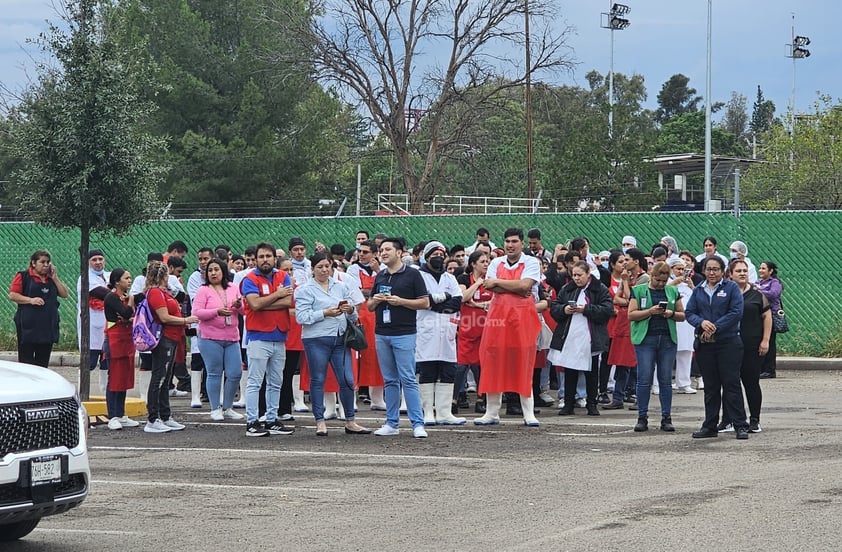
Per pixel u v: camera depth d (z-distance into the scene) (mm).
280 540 7848
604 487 9578
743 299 12836
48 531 8273
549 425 14086
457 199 48781
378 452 11844
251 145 39938
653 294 13344
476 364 15359
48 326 15484
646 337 13312
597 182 38562
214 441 12867
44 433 7605
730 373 12516
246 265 17734
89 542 7922
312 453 11812
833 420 13977
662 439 12617
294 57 39062
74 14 15078
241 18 42062
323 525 8305
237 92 40656
